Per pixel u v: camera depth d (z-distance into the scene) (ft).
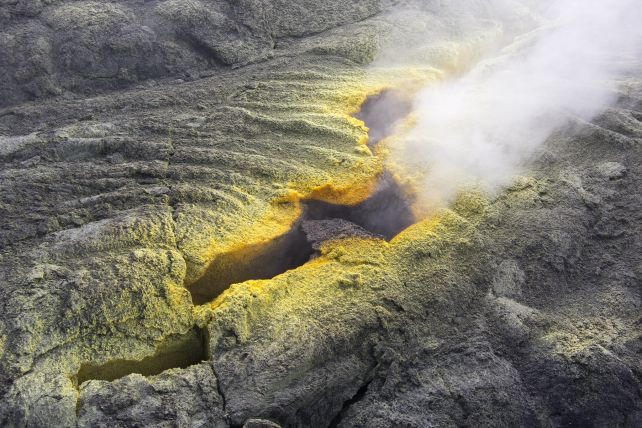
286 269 16.74
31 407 12.12
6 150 19.63
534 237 16.74
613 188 18.34
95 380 12.92
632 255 16.52
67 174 18.52
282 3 27.20
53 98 22.95
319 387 13.38
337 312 14.47
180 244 15.81
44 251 15.35
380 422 12.96
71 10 24.75
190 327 14.15
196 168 18.65
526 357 14.10
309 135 20.54
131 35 24.11
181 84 24.11
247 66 25.21
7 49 23.06
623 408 13.20
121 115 21.83
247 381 13.06
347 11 28.25
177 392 12.73
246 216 17.11
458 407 13.19
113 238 15.60
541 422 13.19
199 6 25.71
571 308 15.33
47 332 13.38
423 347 14.28
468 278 15.72
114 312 13.79
